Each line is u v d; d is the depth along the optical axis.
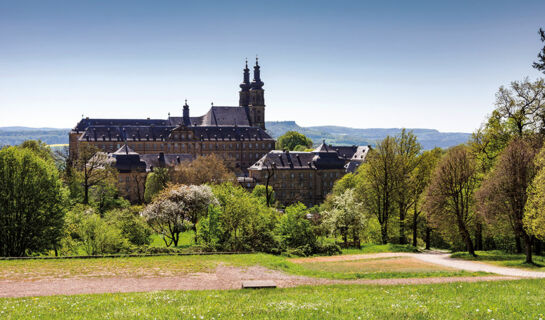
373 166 74.12
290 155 186.50
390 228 75.06
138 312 18.05
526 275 37.41
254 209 66.38
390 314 17.52
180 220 70.88
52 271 34.28
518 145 51.41
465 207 59.91
